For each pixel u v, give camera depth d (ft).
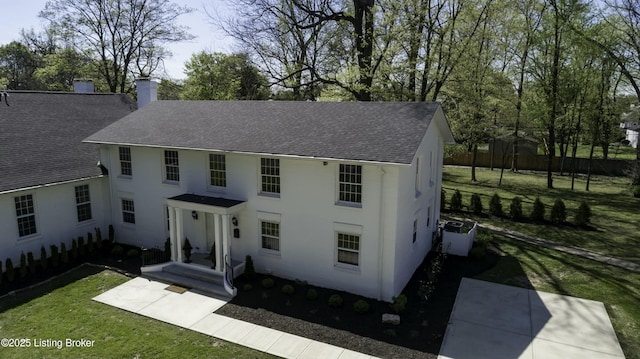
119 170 64.39
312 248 49.52
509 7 92.27
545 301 45.96
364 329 40.14
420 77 90.89
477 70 99.60
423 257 59.31
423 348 36.91
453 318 42.29
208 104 66.39
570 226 75.31
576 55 100.89
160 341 38.45
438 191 65.57
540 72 112.47
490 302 45.78
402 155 41.86
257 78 138.41
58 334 39.63
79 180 60.80
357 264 47.52
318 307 44.60
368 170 44.52
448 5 87.40
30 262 54.08
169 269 53.57
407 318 42.27
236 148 50.16
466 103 104.63
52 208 58.85
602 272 53.93
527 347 36.96
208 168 55.93
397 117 49.60
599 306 44.65
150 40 148.46
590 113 105.09
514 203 80.48
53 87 159.43
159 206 61.11
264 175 51.83
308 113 55.77
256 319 42.24
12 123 64.49
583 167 150.61
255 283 50.62
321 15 96.32
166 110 67.46
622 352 36.09
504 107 109.91
